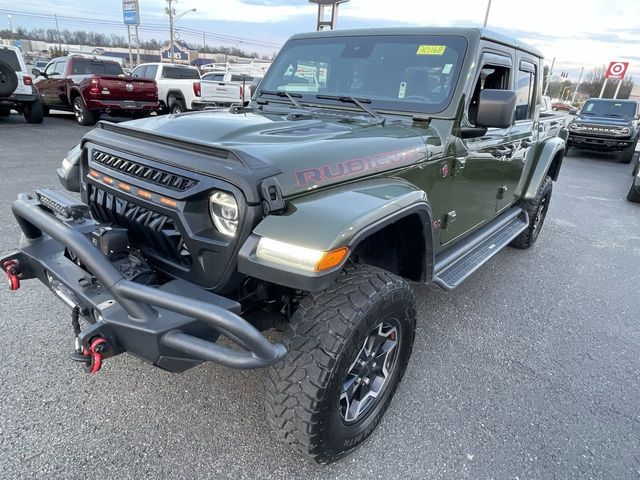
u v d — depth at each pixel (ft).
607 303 13.67
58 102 44.70
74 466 6.52
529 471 7.16
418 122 9.36
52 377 8.22
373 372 7.41
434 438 7.66
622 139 47.19
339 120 9.20
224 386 8.40
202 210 6.17
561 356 10.52
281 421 6.19
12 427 7.08
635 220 24.71
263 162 6.00
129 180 6.91
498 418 8.27
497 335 11.23
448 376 9.38
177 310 5.22
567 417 8.46
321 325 6.07
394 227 7.70
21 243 7.45
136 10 138.82
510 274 15.39
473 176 10.57
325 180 6.51
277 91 11.36
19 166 23.29
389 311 6.75
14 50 37.73
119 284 5.51
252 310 7.30
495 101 8.33
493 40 10.30
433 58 9.69
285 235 5.53
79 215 6.49
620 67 84.94
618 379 9.80
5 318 9.86
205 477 6.56
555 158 17.66
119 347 5.79
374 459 7.14
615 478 7.18
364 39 10.69
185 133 7.23
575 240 20.08
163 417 7.57
